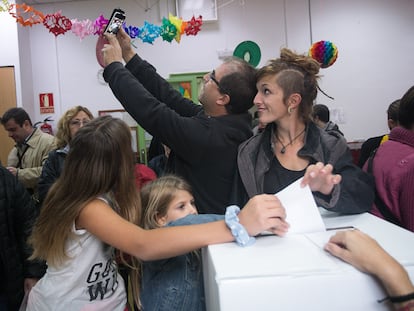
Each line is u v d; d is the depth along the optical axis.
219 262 0.48
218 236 0.58
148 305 0.72
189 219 0.73
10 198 1.35
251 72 1.07
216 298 0.46
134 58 1.37
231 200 0.97
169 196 0.90
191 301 0.69
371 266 0.43
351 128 4.05
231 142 1.01
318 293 0.43
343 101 4.04
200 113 1.23
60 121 2.10
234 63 1.07
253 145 0.95
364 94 4.03
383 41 3.98
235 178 0.98
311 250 0.51
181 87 3.82
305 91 0.89
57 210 0.77
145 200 0.91
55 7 3.91
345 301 0.43
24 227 1.41
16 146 2.70
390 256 0.44
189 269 0.71
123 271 1.11
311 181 0.68
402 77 4.00
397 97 4.01
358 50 3.99
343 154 0.87
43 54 3.99
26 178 2.42
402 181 0.90
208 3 3.87
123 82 1.03
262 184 0.90
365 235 0.49
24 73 3.79
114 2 3.91
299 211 0.63
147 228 0.86
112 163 0.78
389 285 0.42
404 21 3.96
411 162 0.90
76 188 0.77
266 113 0.90
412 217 0.89
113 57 1.13
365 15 3.97
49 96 3.99
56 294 0.79
